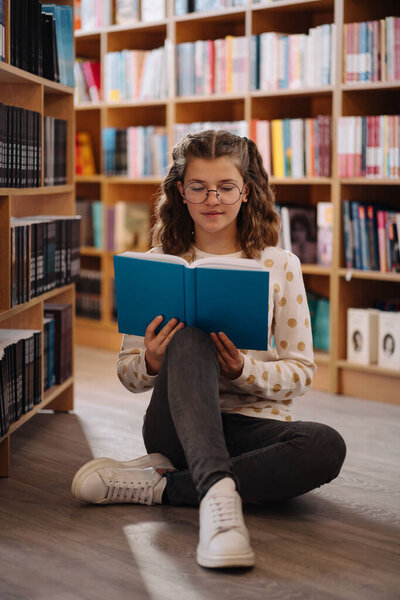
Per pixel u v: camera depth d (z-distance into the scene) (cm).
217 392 183
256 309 188
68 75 311
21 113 257
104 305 469
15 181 255
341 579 172
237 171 202
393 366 351
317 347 391
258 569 176
